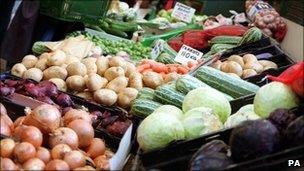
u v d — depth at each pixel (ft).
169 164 3.81
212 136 3.91
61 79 6.12
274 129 3.39
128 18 10.55
